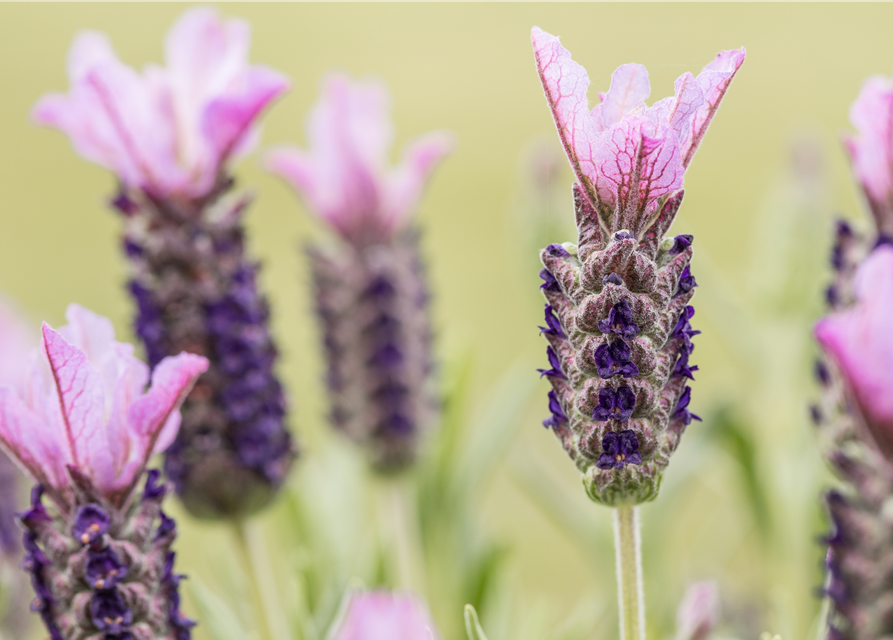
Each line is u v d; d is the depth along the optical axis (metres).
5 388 0.27
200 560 0.55
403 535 0.37
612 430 0.27
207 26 0.33
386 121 0.39
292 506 0.38
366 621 0.28
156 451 0.28
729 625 0.39
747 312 0.47
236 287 0.32
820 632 0.29
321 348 0.38
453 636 0.38
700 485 0.68
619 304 0.26
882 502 0.27
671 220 0.27
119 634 0.27
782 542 0.40
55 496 0.28
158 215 0.32
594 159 0.26
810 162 0.44
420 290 0.39
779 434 0.44
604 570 0.40
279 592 0.43
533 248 0.44
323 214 0.38
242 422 0.32
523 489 0.47
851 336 0.26
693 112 0.26
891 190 0.30
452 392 0.42
